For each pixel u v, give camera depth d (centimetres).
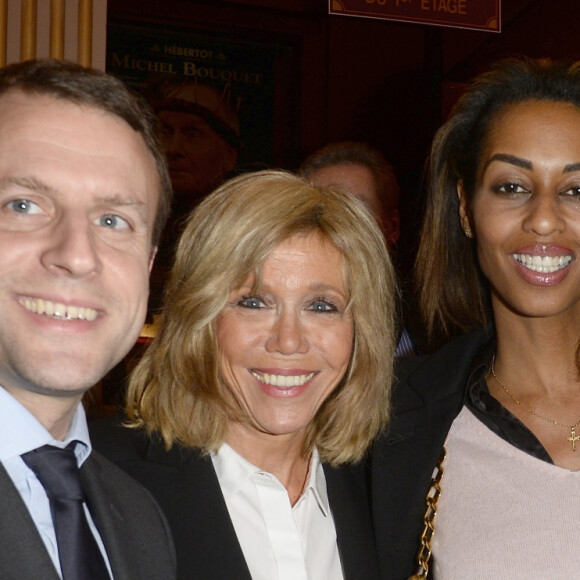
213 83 842
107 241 156
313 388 210
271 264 201
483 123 222
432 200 248
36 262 147
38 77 152
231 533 199
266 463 215
